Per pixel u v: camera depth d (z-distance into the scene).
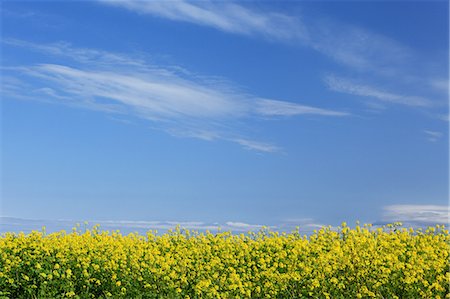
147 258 11.55
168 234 14.07
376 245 12.01
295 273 10.82
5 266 10.73
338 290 10.44
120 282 10.59
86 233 12.99
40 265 10.66
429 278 10.19
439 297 9.61
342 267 10.82
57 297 10.15
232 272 11.44
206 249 12.59
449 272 10.57
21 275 10.70
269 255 12.49
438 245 11.88
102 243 12.08
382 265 10.80
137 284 10.65
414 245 12.14
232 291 10.66
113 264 10.90
